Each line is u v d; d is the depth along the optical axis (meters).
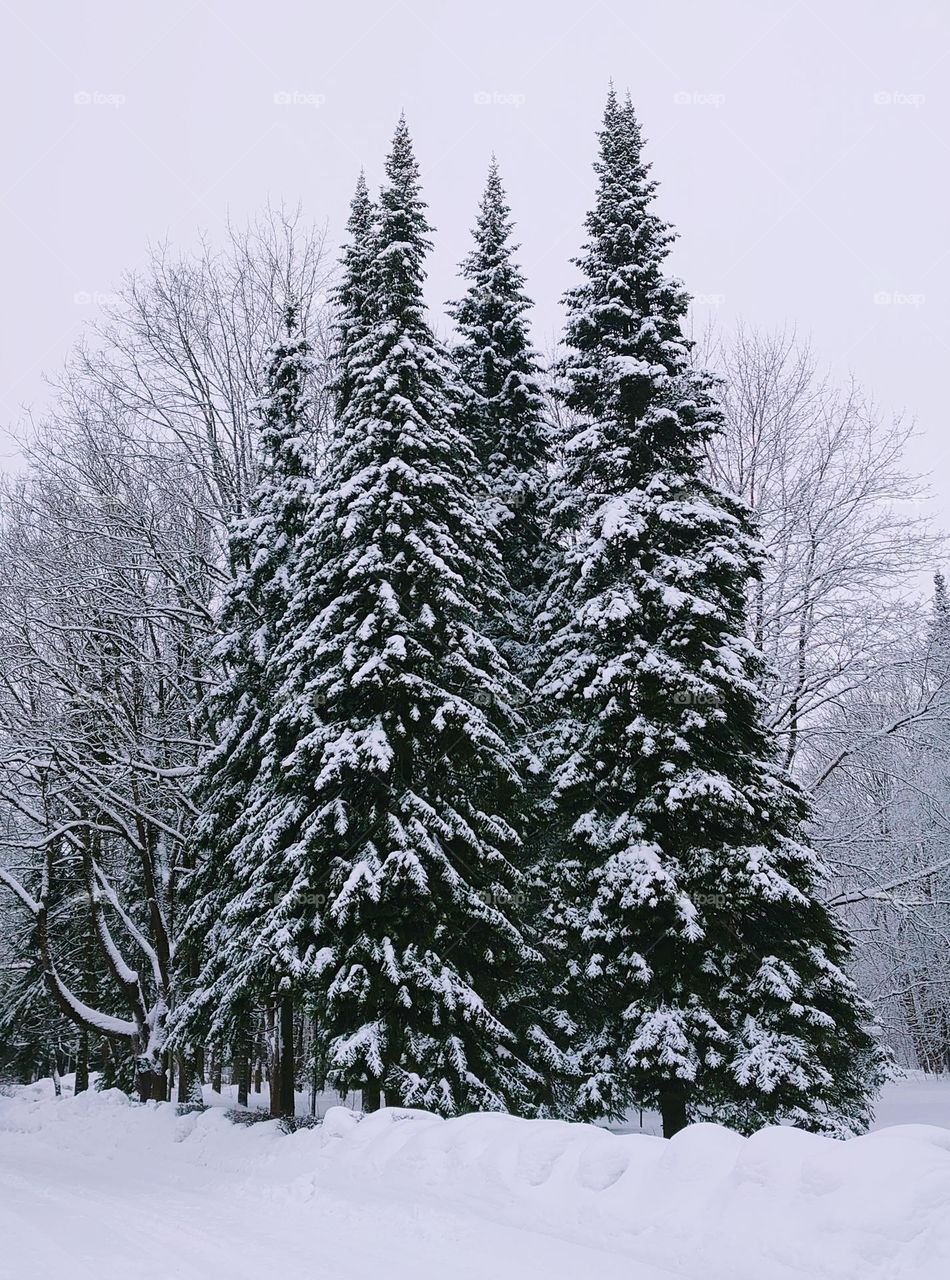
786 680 23.53
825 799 24.80
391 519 15.94
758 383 26.59
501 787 16.47
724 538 16.69
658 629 16.48
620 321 18.38
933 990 33.00
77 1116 19.89
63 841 24.98
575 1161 7.58
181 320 28.44
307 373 21.05
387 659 15.14
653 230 18.53
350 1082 13.73
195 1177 12.20
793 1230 5.58
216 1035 16.55
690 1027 14.24
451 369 18.92
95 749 23.02
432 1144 9.08
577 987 16.16
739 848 14.92
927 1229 5.04
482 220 23.17
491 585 18.39
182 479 27.56
